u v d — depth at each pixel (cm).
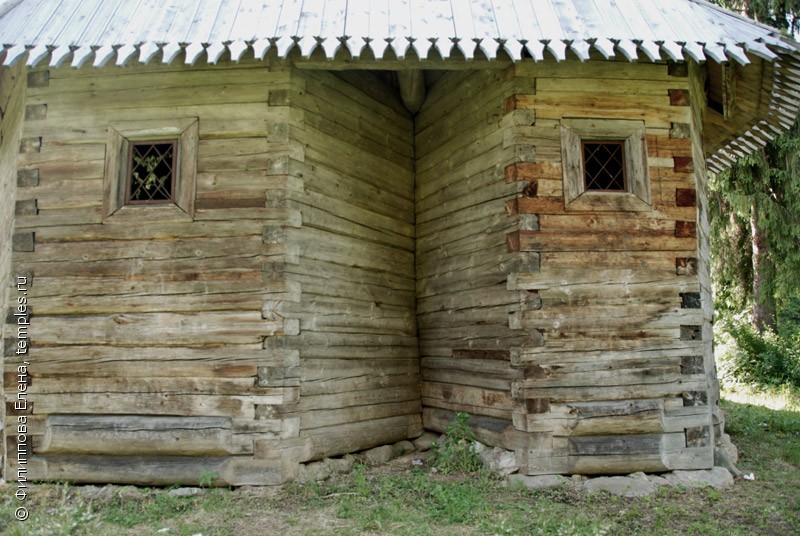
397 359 647
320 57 551
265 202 538
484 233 586
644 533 413
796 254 1292
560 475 518
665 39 517
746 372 1270
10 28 530
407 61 557
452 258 632
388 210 662
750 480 542
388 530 417
